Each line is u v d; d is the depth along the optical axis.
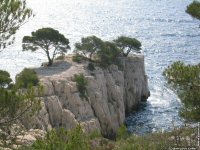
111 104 70.12
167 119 71.00
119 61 78.38
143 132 65.00
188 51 129.88
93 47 74.31
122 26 182.88
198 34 159.25
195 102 20.88
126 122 71.94
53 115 55.38
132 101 79.06
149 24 187.38
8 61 108.94
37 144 15.97
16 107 17.42
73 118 56.78
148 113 75.62
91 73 68.94
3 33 17.59
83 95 62.38
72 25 185.50
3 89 17.72
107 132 67.06
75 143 15.96
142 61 84.44
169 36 155.50
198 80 20.31
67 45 75.44
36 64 106.50
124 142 22.42
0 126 17.72
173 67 20.94
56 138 15.98
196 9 21.84
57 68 69.12
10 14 17.30
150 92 87.81
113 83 72.69
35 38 72.56
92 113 62.94
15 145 21.38
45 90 56.38
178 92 21.30
